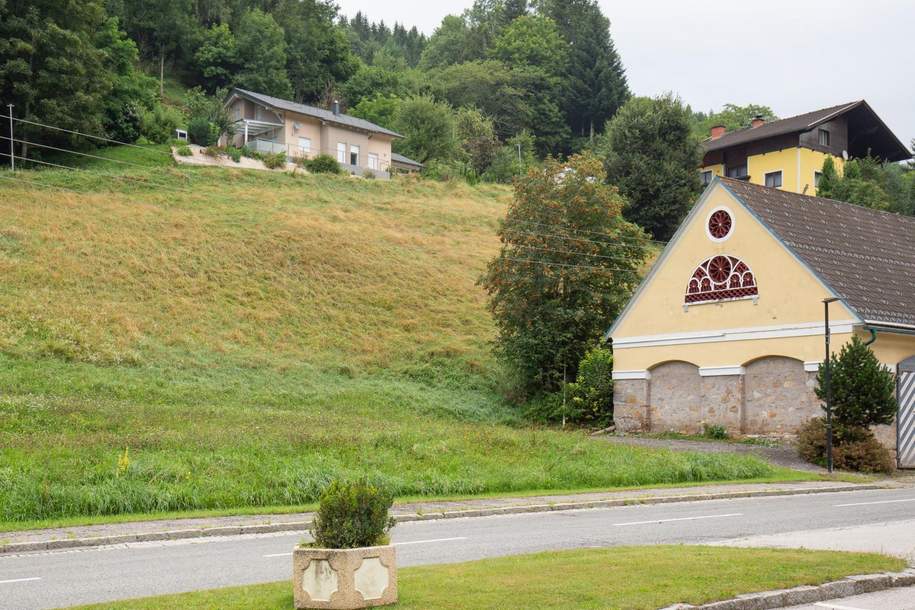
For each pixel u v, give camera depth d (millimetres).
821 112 74375
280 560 12758
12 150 65812
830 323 31484
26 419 26781
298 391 41531
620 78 134750
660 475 24375
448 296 57625
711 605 8773
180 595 9375
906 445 30703
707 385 35375
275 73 121562
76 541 14539
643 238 47656
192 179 71000
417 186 82938
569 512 18984
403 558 12531
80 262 50219
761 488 23016
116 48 86875
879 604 9570
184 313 47844
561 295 45344
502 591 9102
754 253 33938
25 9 71875
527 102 133375
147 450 22312
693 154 76250
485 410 43438
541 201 45656
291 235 61219
